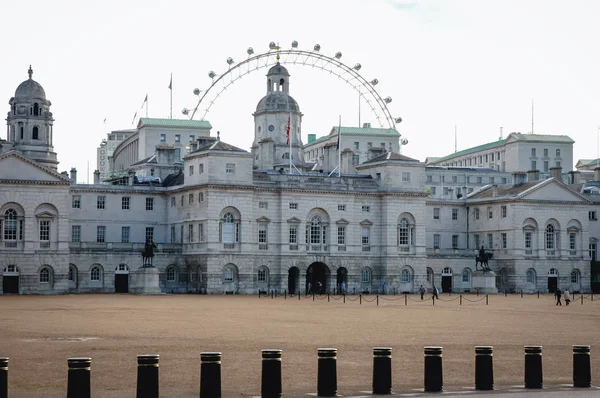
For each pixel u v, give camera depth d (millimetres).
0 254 161125
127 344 66250
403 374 52719
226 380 50062
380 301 146500
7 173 162000
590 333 78750
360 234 189500
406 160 192375
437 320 94750
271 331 78438
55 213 165125
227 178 175375
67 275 165750
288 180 183500
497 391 46031
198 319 93125
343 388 47438
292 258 182000
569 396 44406
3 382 40375
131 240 184625
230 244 175250
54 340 69000
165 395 45250
